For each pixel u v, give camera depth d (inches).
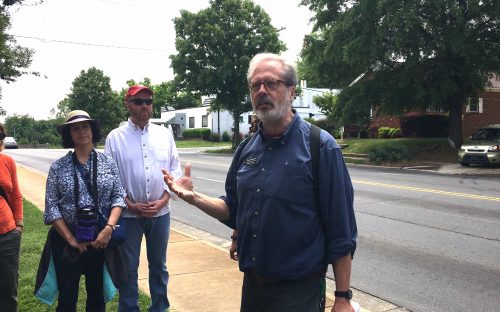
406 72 878.4
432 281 233.5
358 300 211.0
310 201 102.7
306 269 101.5
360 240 312.0
